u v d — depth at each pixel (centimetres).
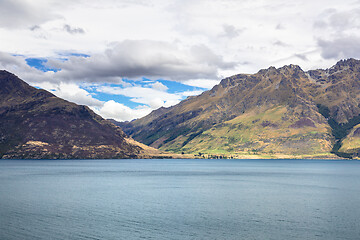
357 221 8950
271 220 9069
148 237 7531
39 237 7469
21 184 17250
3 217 9194
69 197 12788
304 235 7688
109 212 9975
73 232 7869
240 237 7538
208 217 9394
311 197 13125
